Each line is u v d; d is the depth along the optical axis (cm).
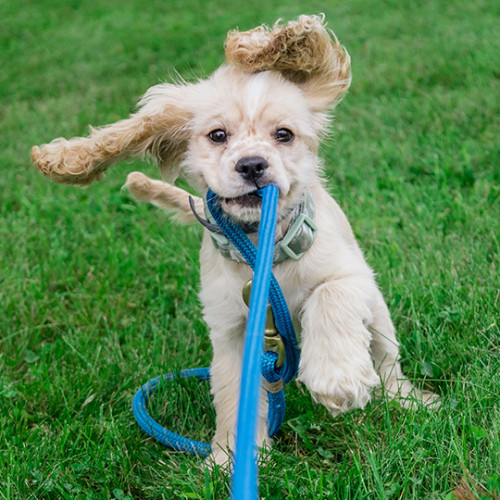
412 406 90
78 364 107
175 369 104
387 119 177
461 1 294
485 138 158
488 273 112
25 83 273
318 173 97
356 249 101
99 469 89
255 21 312
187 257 130
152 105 94
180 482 85
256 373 65
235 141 88
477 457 82
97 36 333
